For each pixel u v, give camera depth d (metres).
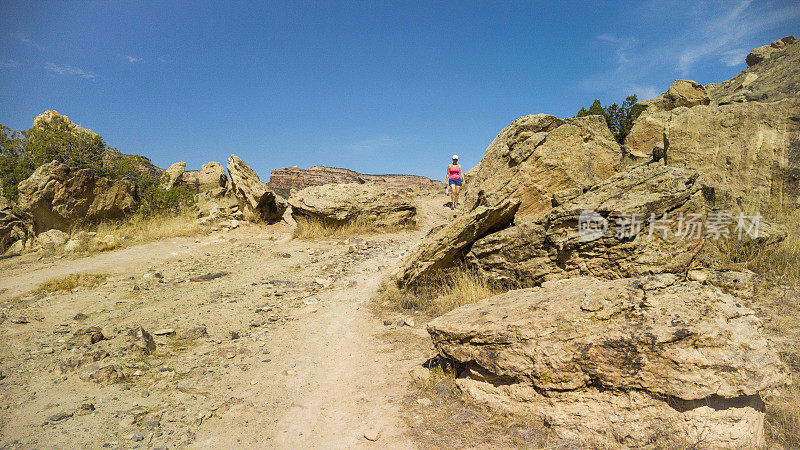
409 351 6.01
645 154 14.11
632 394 3.56
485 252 7.80
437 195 23.22
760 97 12.81
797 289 5.59
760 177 8.88
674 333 3.54
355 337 6.75
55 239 13.08
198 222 16.22
